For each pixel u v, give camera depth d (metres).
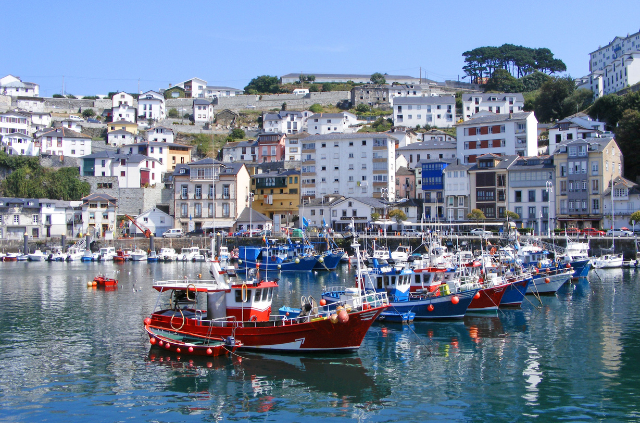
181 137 172.50
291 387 30.83
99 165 138.38
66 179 131.75
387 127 165.25
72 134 154.75
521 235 93.38
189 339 37.34
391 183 124.69
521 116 121.56
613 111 126.31
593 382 31.19
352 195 122.69
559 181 104.81
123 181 137.38
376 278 49.53
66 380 31.97
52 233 120.56
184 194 120.31
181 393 30.02
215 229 118.56
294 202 125.12
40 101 186.38
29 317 49.62
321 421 26.42
